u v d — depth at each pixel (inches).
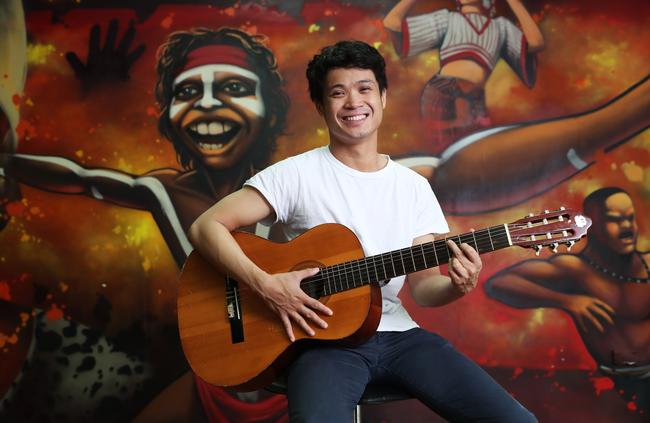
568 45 138.2
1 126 138.7
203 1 141.6
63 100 139.6
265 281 74.5
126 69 140.5
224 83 139.9
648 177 134.6
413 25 139.8
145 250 136.8
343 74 79.1
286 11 141.3
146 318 135.3
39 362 134.2
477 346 132.3
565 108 136.9
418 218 82.4
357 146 80.7
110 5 141.6
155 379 133.9
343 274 74.1
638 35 137.6
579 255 133.2
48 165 138.3
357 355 74.2
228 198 82.3
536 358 131.6
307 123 139.2
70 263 136.3
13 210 137.3
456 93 138.1
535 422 70.1
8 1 140.9
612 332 131.3
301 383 70.2
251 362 75.6
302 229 81.5
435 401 72.5
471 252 68.6
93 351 134.5
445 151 137.1
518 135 136.7
